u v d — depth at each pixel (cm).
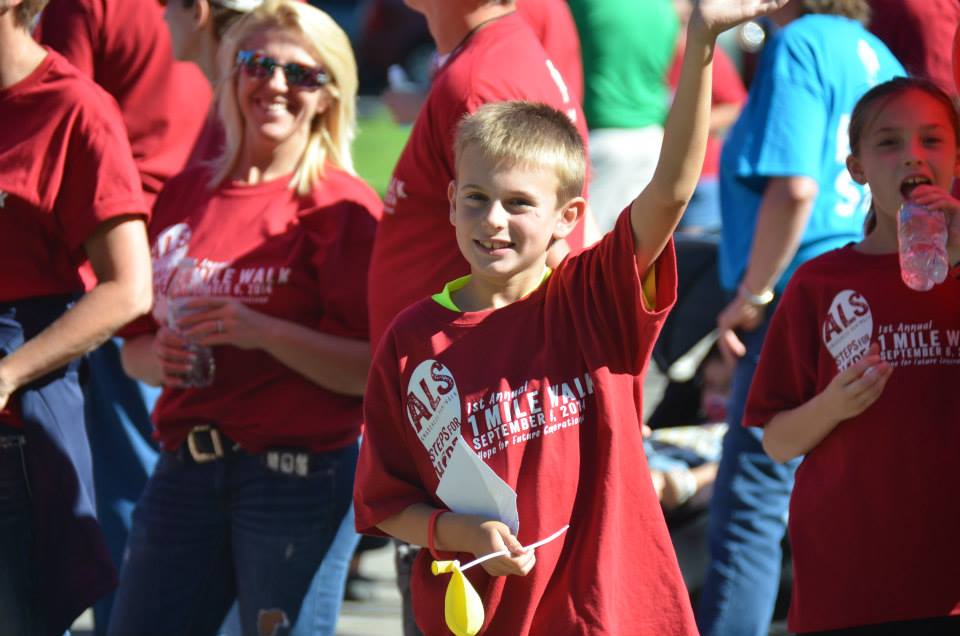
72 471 1453
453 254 1355
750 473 1650
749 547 1644
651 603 1098
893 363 1252
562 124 1120
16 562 1432
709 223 3088
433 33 1438
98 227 1404
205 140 1672
